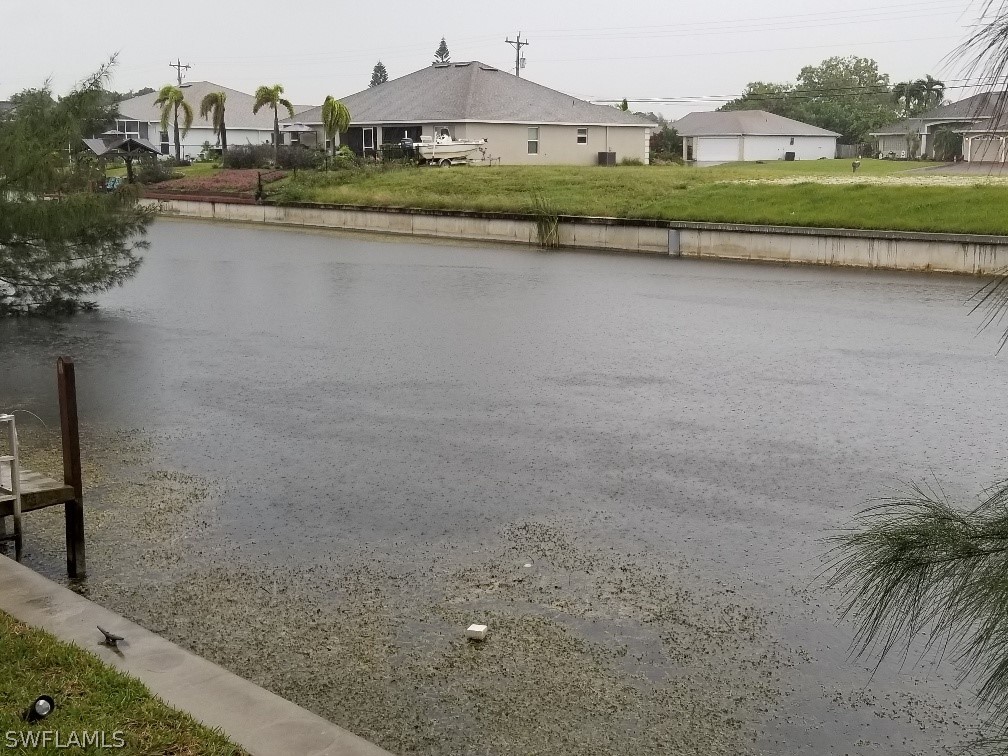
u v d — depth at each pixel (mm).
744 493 8969
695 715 5410
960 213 25641
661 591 6977
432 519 8367
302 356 15094
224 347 15828
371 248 31141
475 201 35094
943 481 9180
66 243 17328
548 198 34875
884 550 2895
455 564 7441
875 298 20203
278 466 9773
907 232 24531
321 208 38781
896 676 5828
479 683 5719
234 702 4855
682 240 28531
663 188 35781
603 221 30297
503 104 54312
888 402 12086
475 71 56688
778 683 5750
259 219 41156
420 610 6660
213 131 76688
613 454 10141
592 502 8773
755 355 14891
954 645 6094
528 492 9031
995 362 14219
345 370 14094
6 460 7168
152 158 52938
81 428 11102
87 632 5605
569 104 57188
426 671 5852
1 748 4234
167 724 4547
